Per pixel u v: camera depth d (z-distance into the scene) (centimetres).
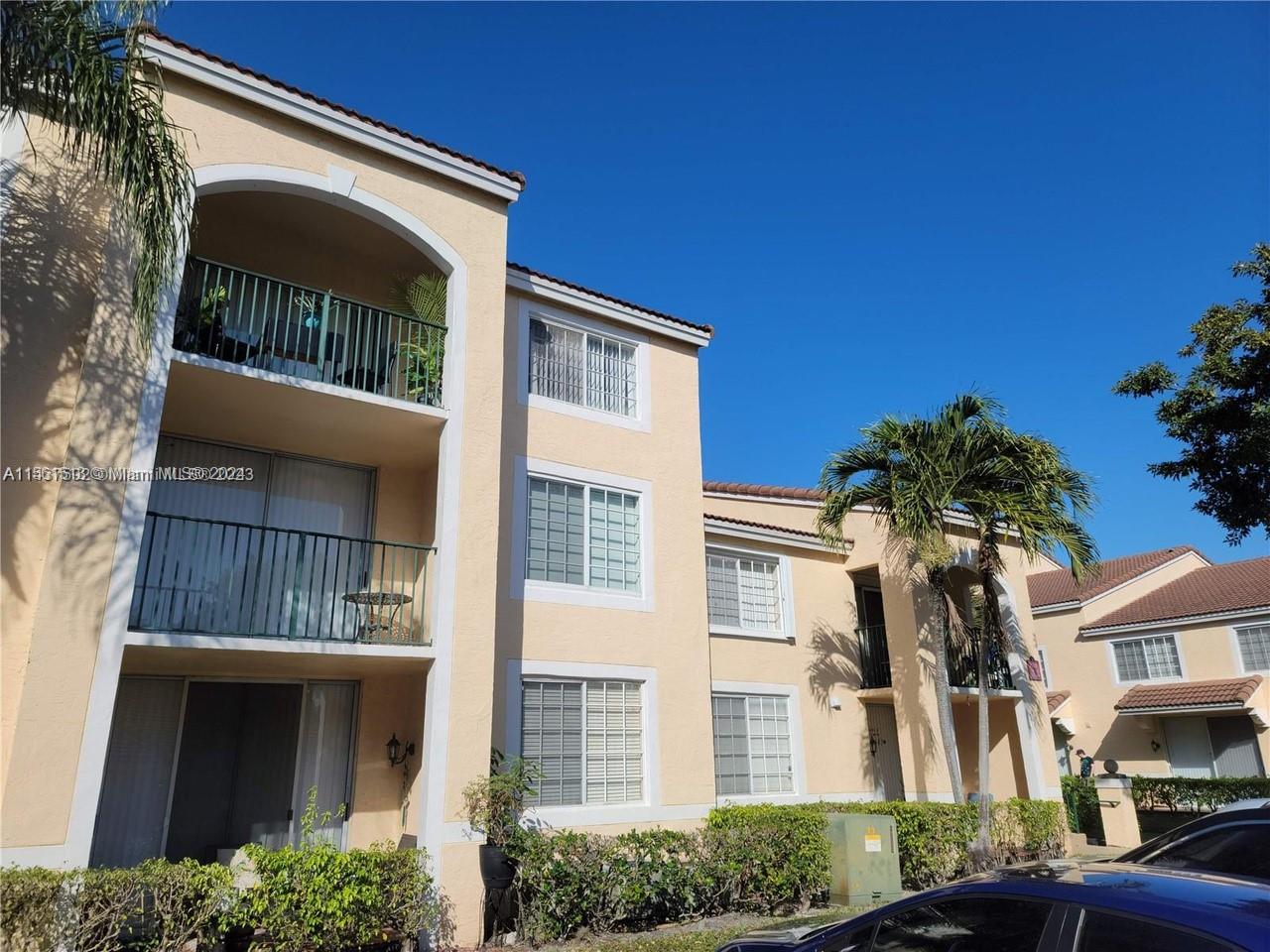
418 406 1095
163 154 833
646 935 995
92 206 947
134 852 976
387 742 1140
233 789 1056
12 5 723
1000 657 1817
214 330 1048
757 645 1634
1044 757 1792
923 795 1569
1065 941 386
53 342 893
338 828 1099
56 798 770
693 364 1575
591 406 1423
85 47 755
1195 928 352
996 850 1441
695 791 1329
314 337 1235
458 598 1069
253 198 1176
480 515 1114
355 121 1130
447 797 1000
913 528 1414
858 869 1185
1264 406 1324
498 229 1254
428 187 1202
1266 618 2422
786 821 1209
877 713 1798
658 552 1408
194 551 983
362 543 1201
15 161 919
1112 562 3225
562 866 1002
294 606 975
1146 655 2658
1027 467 1426
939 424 1477
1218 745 2450
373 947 917
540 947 948
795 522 1856
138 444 880
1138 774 2581
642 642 1342
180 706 1048
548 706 1230
